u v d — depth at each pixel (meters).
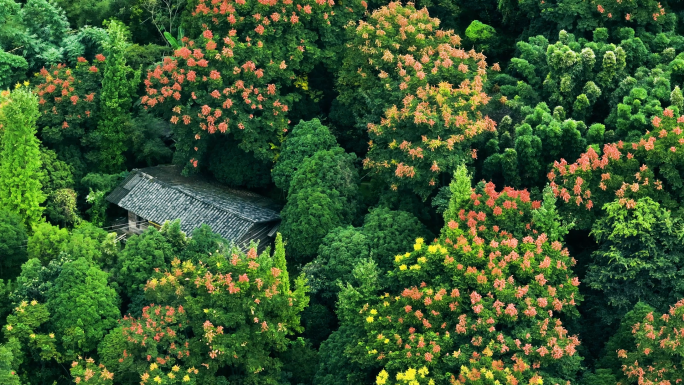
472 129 50.97
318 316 50.75
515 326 42.62
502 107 54.09
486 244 45.28
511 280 43.38
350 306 46.28
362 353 44.50
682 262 45.16
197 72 56.34
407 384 41.75
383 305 45.19
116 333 46.34
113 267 50.88
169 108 57.22
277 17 56.53
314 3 57.38
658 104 50.00
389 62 56.03
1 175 55.22
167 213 56.41
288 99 57.38
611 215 45.94
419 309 44.06
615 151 47.44
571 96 52.84
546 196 45.91
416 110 51.41
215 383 45.56
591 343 46.84
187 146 56.97
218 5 56.91
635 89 50.84
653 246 44.97
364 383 45.47
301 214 53.03
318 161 54.59
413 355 42.59
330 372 46.75
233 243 51.03
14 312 47.59
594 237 48.19
